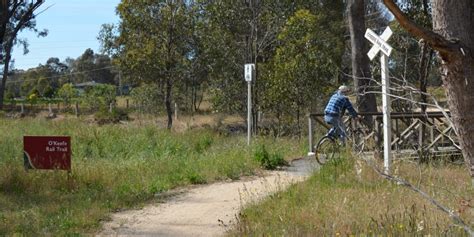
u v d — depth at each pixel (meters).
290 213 7.32
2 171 10.83
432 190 7.75
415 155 11.11
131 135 18.69
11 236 7.17
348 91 12.16
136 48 27.16
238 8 24.62
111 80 96.06
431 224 6.05
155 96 36.12
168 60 27.31
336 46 28.38
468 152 3.57
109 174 11.52
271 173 12.05
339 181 9.32
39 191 9.93
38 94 68.19
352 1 16.55
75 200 9.33
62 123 23.89
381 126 11.69
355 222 6.45
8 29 27.58
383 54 9.02
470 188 7.60
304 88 23.00
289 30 23.14
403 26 3.41
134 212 8.76
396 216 6.49
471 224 5.71
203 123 29.61
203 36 26.19
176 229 7.67
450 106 3.62
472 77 3.47
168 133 19.62
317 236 6.17
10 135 19.42
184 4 27.20
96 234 7.45
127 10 26.69
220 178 11.63
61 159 10.93
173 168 12.76
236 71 25.56
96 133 18.69
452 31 3.47
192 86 34.72
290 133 22.81
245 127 26.17
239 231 6.80
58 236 7.23
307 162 13.16
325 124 13.72
